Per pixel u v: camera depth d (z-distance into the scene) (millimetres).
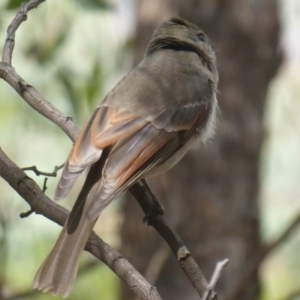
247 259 12242
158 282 12047
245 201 12375
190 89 9086
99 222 14180
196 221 12156
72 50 12828
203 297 7000
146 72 9195
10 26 8617
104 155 7949
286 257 14727
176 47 9914
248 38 12398
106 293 13523
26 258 13453
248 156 12438
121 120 8281
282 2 13602
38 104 8281
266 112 12797
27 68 12578
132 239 12539
